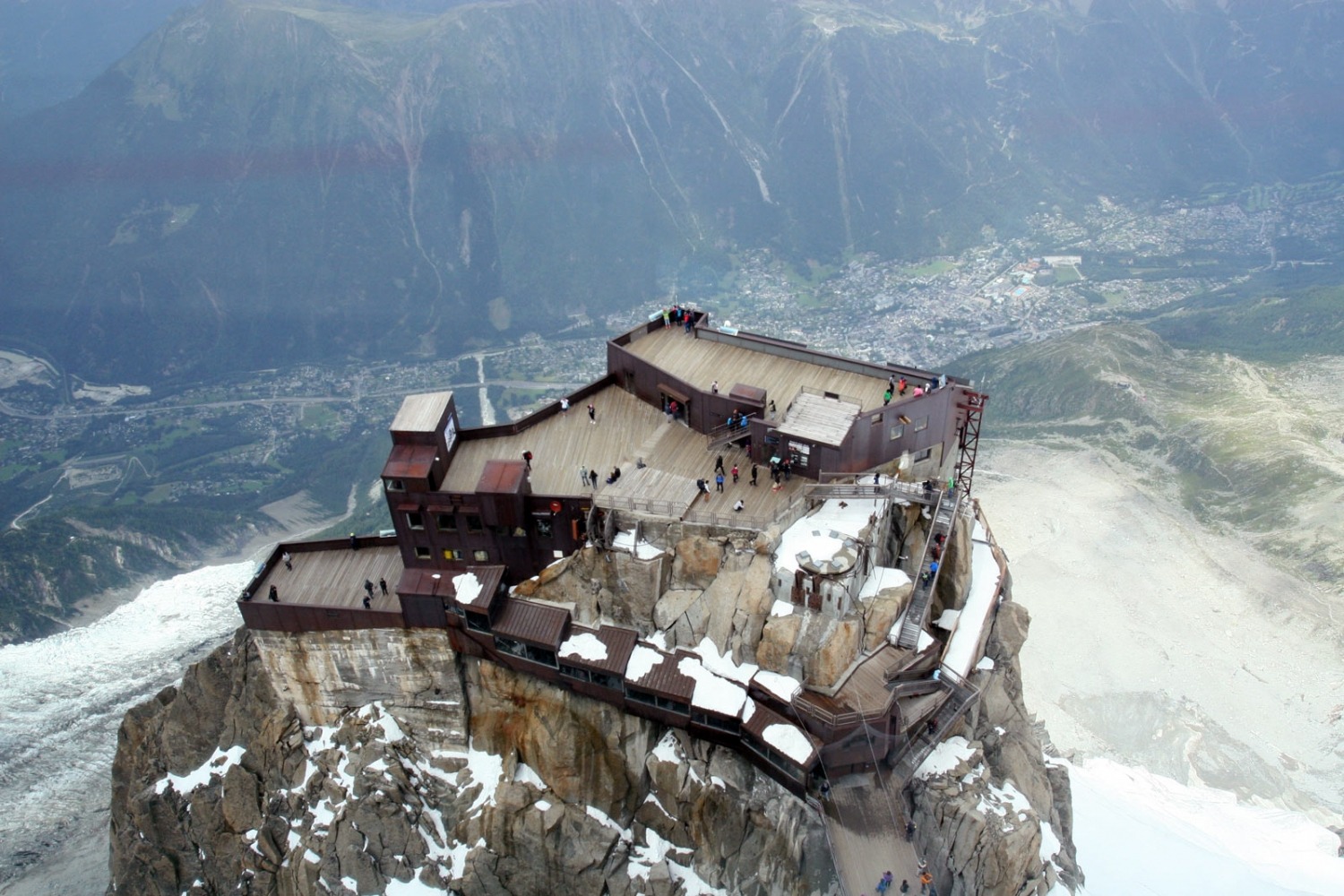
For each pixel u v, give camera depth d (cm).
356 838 7675
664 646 7281
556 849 7319
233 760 8656
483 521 7662
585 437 8775
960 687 7206
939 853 6844
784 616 6838
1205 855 10775
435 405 8225
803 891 6750
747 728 6675
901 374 8594
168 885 8888
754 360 9331
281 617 8056
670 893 7162
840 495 7575
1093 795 11706
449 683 7950
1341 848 12075
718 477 7888
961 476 8512
